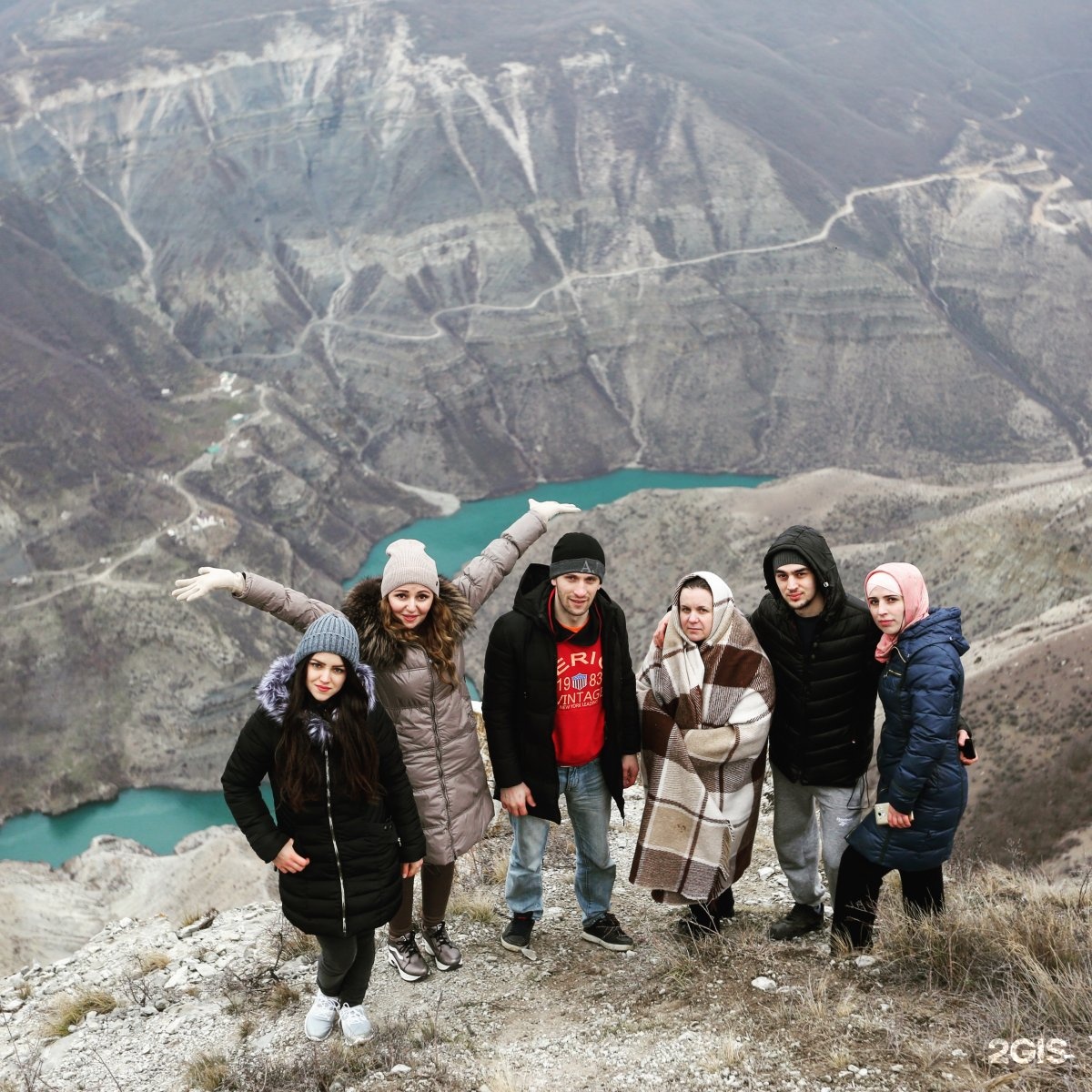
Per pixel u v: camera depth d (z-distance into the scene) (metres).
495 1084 4.77
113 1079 5.80
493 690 5.98
